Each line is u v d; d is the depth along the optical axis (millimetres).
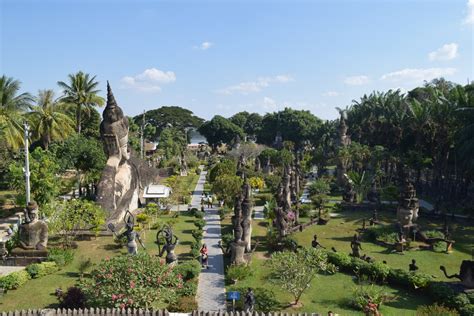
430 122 59438
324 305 22859
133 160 51125
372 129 79062
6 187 57938
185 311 21047
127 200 44062
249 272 27359
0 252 29375
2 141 46844
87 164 50188
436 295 23297
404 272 25656
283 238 34188
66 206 33094
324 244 36750
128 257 20422
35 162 40656
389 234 36938
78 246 33969
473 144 45531
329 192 61406
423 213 47219
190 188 69625
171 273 20766
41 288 24703
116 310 18297
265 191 64188
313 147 120750
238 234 29625
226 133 130125
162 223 42094
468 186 61219
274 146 120188
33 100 51500
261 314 18375
